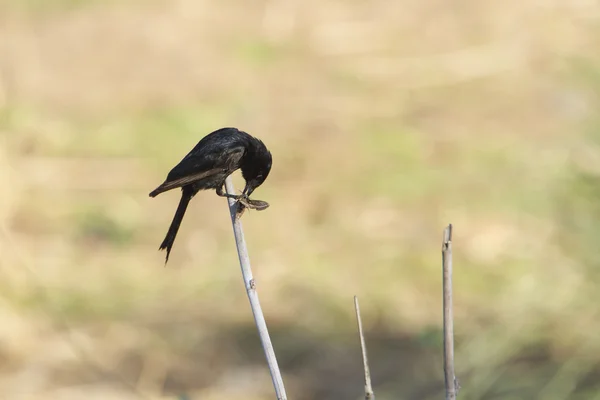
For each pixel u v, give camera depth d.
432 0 22.94
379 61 20.11
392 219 14.22
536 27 20.42
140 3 23.14
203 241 13.80
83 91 18.48
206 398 10.62
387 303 12.33
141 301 12.40
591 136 11.07
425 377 10.92
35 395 10.52
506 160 15.55
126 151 16.16
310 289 12.62
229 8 22.92
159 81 19.17
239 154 6.14
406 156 15.98
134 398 10.57
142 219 14.33
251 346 11.66
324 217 14.32
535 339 10.66
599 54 12.66
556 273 11.09
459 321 11.52
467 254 12.95
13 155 14.77
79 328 11.68
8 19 21.78
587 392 10.02
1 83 16.19
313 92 18.75
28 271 12.02
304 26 21.84
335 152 16.23
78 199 14.56
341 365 11.29
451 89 18.78
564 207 11.05
